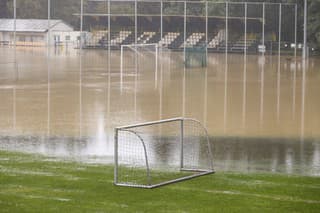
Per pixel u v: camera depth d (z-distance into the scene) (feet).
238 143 121.70
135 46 349.41
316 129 139.44
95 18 415.85
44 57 363.76
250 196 81.76
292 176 93.30
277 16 419.74
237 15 420.36
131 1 423.23
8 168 96.02
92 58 367.25
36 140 122.72
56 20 406.62
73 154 108.47
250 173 94.94
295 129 139.23
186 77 262.88
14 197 80.33
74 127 139.23
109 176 91.45
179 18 425.28
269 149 115.96
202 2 423.23
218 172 95.35
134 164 99.96
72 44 410.72
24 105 175.01
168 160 103.71
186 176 91.97
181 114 160.15
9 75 261.85
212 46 422.00
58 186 85.66
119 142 119.85
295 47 409.08
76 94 201.46
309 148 117.50
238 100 189.26
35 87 220.02
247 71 295.07
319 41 421.59
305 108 173.99
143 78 257.34
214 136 128.88
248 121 149.89
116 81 244.01
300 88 223.71
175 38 424.46
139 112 163.53
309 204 78.54
